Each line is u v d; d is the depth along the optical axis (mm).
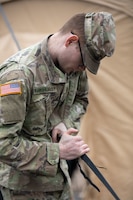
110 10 4680
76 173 4535
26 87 2646
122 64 4707
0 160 2732
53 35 2818
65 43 2705
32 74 2688
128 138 4715
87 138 4789
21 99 2625
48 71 2742
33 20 4906
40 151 2764
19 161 2713
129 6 4586
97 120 4789
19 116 2641
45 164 2758
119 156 4730
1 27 4984
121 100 4727
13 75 2637
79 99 3295
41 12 4875
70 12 4801
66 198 3014
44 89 2729
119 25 4668
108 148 4758
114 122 4738
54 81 2754
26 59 2727
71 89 2980
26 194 2912
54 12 4836
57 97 2830
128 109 4715
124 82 4723
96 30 2666
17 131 2672
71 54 2711
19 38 4883
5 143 2658
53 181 2920
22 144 2723
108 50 2693
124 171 4727
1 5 4914
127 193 4711
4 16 4918
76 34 2699
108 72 4746
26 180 2869
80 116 3262
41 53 2752
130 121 4707
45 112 2789
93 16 2699
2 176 2873
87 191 4625
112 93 4738
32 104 2725
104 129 4766
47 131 2936
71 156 2795
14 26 4938
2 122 2633
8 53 4828
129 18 4637
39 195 2938
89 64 2693
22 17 4922
